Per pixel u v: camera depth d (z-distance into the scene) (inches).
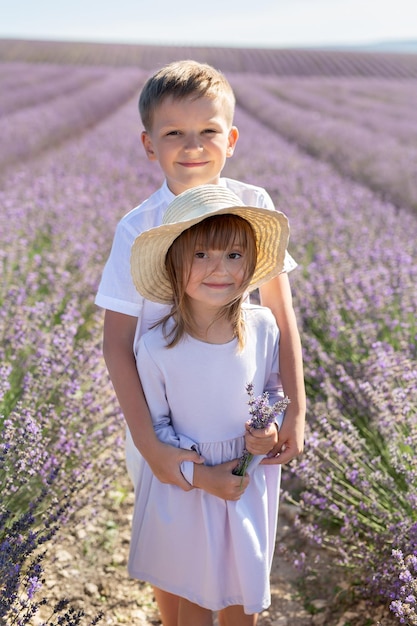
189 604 74.9
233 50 1873.8
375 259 189.0
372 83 1210.0
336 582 98.2
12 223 225.1
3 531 84.1
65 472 98.0
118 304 73.5
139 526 76.9
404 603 75.5
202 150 73.2
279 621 92.9
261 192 80.7
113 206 271.3
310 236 223.8
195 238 64.8
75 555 101.9
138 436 71.1
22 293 150.3
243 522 69.8
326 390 116.2
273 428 68.7
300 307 150.6
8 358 123.7
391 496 94.8
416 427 98.7
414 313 148.0
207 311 68.7
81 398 107.7
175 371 69.7
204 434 71.6
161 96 72.5
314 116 705.6
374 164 429.1
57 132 551.5
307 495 97.7
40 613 89.4
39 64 1391.5
